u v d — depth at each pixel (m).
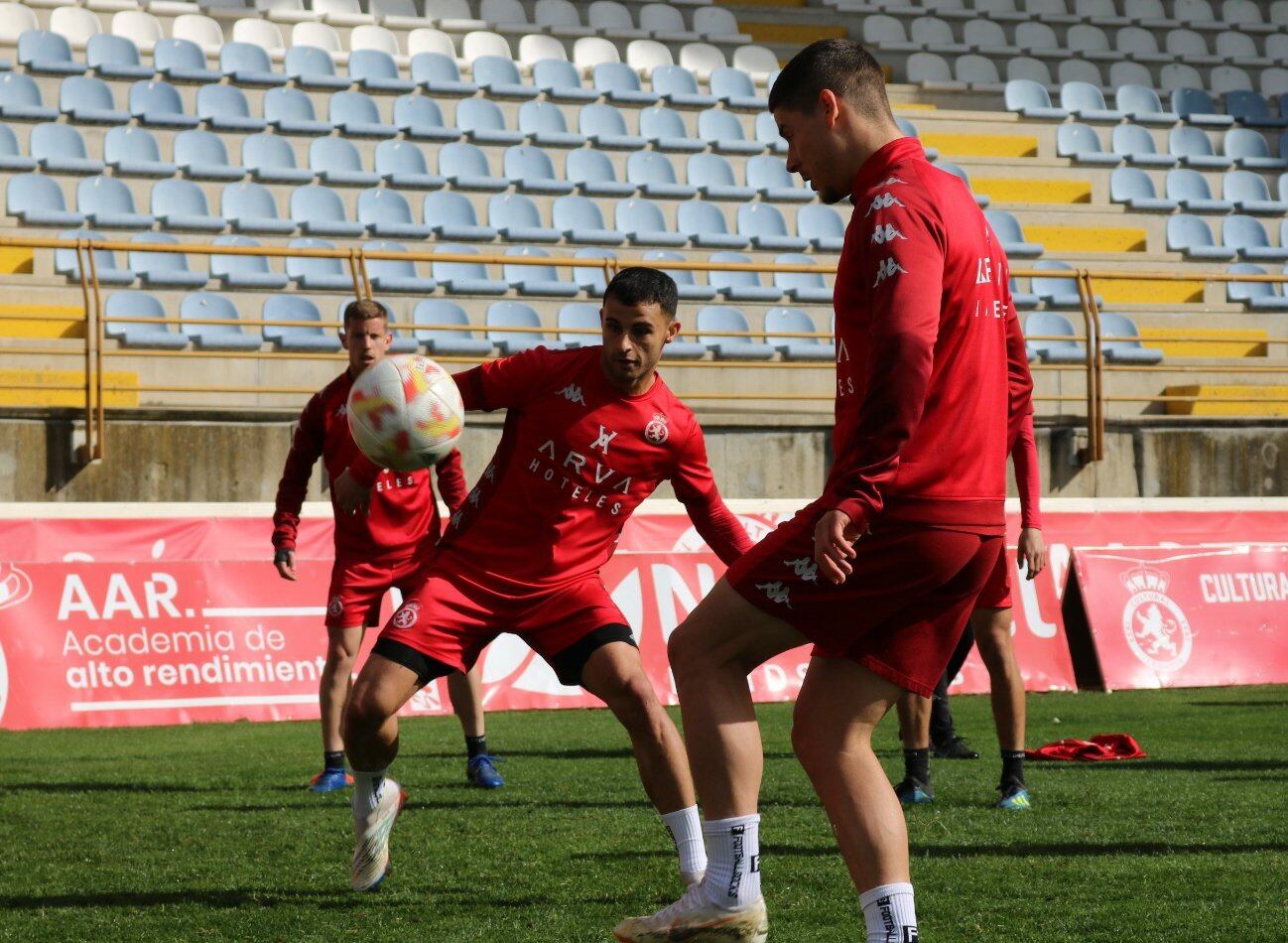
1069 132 26.50
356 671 12.55
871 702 3.41
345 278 18.83
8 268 19.19
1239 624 14.73
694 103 25.34
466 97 24.19
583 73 26.22
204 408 14.36
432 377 4.99
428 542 7.98
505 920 4.64
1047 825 6.40
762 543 3.47
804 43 28.77
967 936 4.36
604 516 5.01
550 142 23.53
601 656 4.77
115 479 14.03
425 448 4.96
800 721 3.44
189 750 9.83
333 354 15.93
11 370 15.66
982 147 26.16
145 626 11.88
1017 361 4.39
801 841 6.03
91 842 6.22
